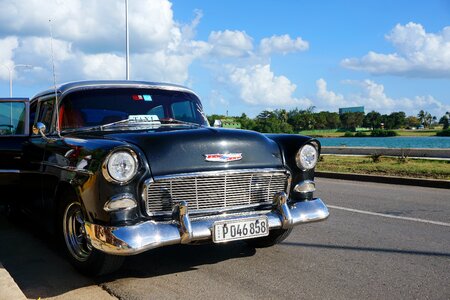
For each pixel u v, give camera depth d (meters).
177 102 5.68
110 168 3.75
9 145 5.89
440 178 11.09
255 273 4.46
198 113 5.82
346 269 4.58
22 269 4.68
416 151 20.00
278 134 5.00
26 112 5.96
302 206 4.59
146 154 3.96
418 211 7.49
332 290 4.02
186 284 4.18
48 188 4.86
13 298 3.52
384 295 3.91
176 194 4.00
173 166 3.97
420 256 5.01
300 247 5.36
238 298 3.84
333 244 5.48
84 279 4.36
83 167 4.00
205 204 4.13
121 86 5.47
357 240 5.66
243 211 4.30
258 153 4.41
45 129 5.09
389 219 6.86
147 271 4.55
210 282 4.23
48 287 4.16
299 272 4.48
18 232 6.24
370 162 16.25
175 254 5.09
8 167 5.90
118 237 3.70
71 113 5.09
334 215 7.18
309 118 90.62
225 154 4.20
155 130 4.52
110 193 3.79
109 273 4.45
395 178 11.44
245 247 5.35
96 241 3.84
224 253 5.11
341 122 104.50
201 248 5.31
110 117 5.11
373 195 9.28
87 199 3.94
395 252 5.15
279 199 4.37
